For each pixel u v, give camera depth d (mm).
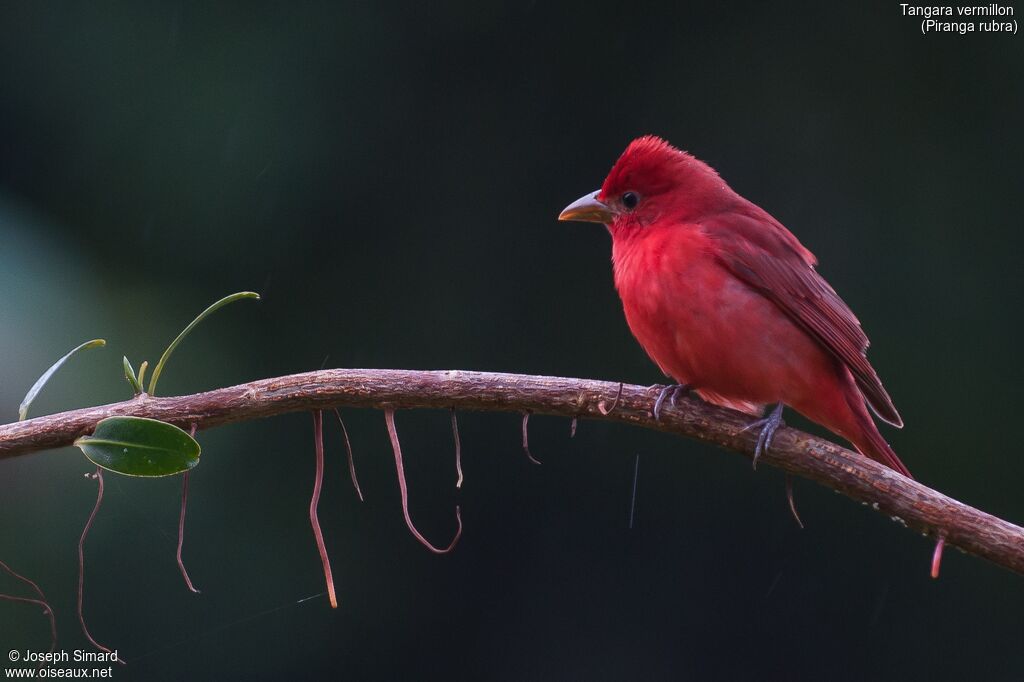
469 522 12258
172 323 11609
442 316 12703
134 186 11914
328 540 11742
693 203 6996
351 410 12094
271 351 12078
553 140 13102
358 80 12578
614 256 7301
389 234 12648
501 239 12859
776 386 6531
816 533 12438
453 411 5047
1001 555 4805
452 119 12875
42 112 11891
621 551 12469
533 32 13070
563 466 12562
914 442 12578
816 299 6570
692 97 13242
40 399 9789
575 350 12836
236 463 11367
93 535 9906
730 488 12547
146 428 4574
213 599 10859
